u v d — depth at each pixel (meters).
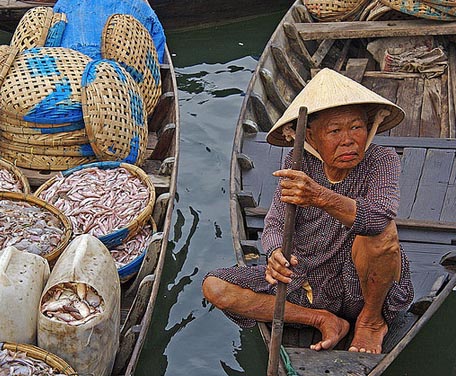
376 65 7.66
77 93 5.46
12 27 8.40
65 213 5.00
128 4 6.87
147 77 6.34
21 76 5.46
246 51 9.05
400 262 3.95
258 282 4.06
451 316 5.04
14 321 3.65
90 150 5.61
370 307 3.99
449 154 5.74
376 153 3.83
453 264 4.77
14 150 5.55
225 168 6.77
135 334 4.08
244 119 5.98
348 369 3.78
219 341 5.00
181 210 6.23
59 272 3.79
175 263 5.68
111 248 4.93
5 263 3.73
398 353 3.79
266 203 5.36
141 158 5.82
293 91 7.05
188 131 7.29
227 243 5.91
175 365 4.79
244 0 9.33
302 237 4.01
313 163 3.90
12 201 4.88
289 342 4.13
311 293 4.09
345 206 3.50
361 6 7.93
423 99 6.84
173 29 9.34
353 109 3.65
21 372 3.53
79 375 3.68
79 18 6.62
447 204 5.30
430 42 7.53
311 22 7.96
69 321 3.65
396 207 3.66
